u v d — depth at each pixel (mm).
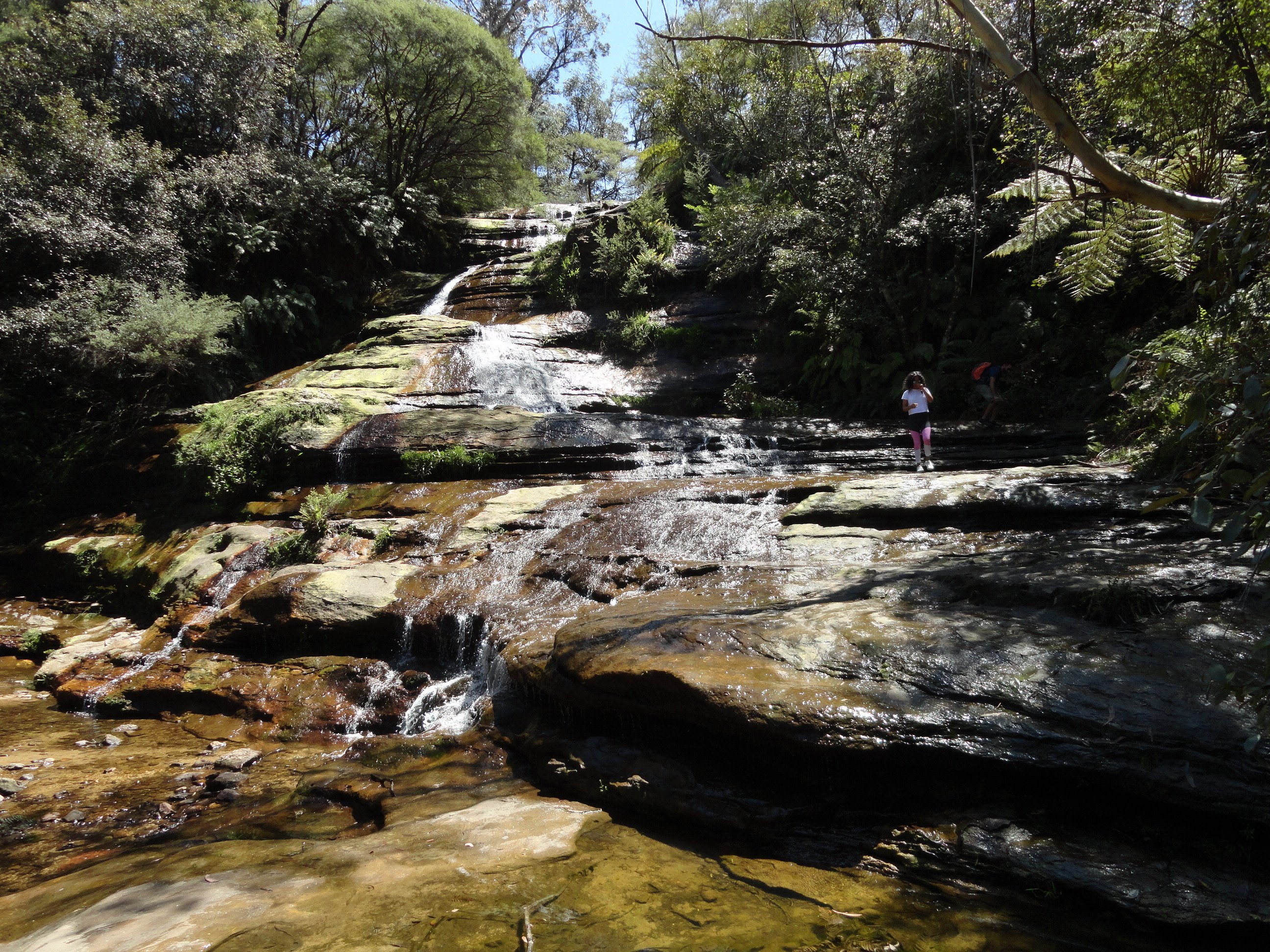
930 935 3264
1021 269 13594
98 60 17906
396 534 9742
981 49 3604
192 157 17766
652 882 3766
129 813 5352
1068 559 5891
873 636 4855
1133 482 7730
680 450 11703
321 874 3908
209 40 18641
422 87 23734
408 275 22062
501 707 6289
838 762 4188
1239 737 3426
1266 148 3357
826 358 14609
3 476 14602
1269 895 3094
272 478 12055
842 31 15523
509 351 16391
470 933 3309
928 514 7719
